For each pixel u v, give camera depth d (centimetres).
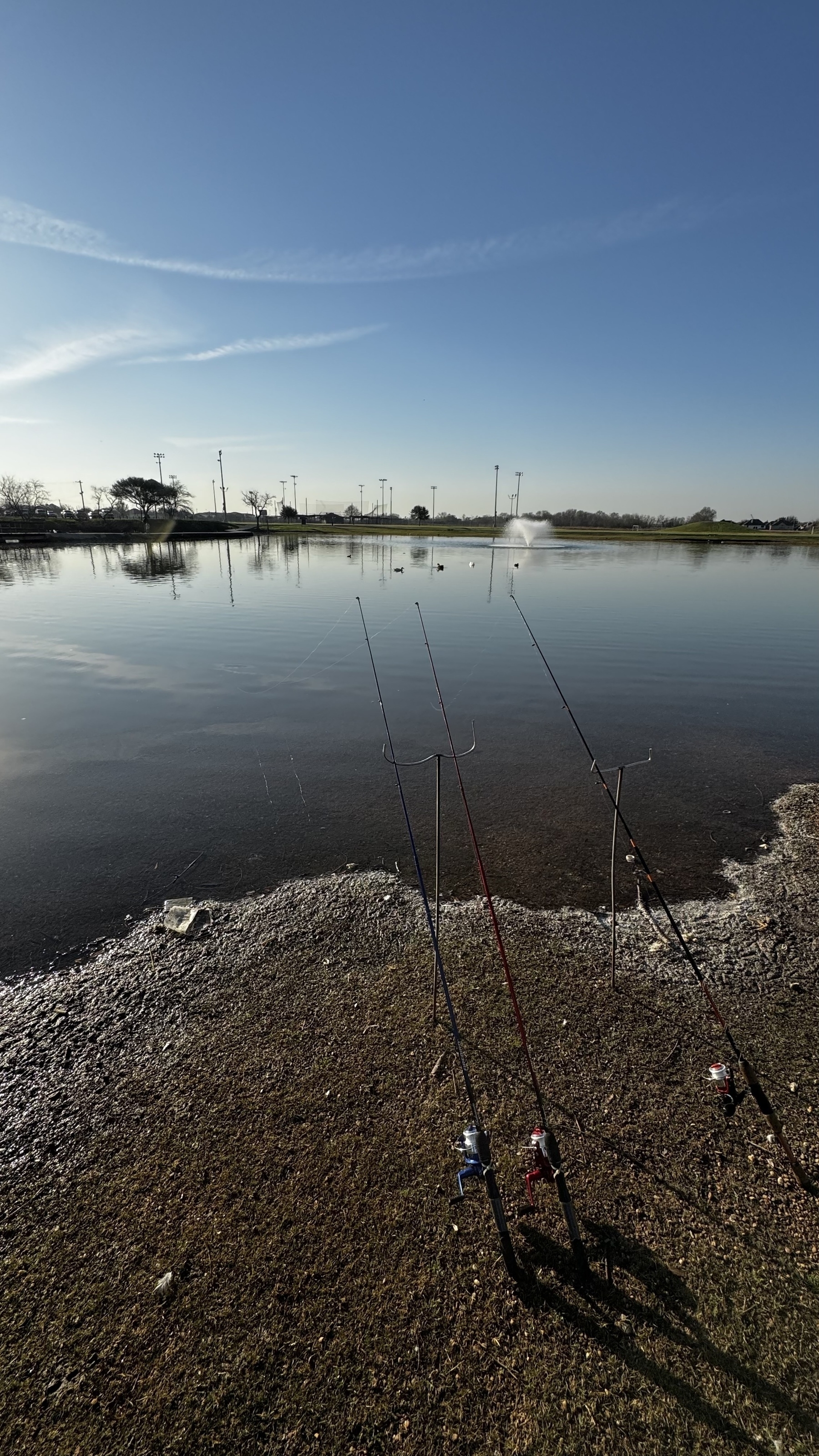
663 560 4509
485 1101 346
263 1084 359
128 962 472
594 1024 402
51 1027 408
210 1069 371
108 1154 321
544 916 524
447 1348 242
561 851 639
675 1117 337
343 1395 229
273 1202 295
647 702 1159
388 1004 420
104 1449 217
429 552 5088
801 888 570
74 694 1188
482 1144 265
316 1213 290
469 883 577
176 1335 247
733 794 779
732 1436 217
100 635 1742
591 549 5894
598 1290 259
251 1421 224
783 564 4250
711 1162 312
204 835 673
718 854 636
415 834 674
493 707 1127
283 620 1966
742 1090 349
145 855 632
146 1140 328
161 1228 285
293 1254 274
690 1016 411
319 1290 261
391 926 508
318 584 2822
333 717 1066
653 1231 281
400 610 2158
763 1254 272
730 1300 255
